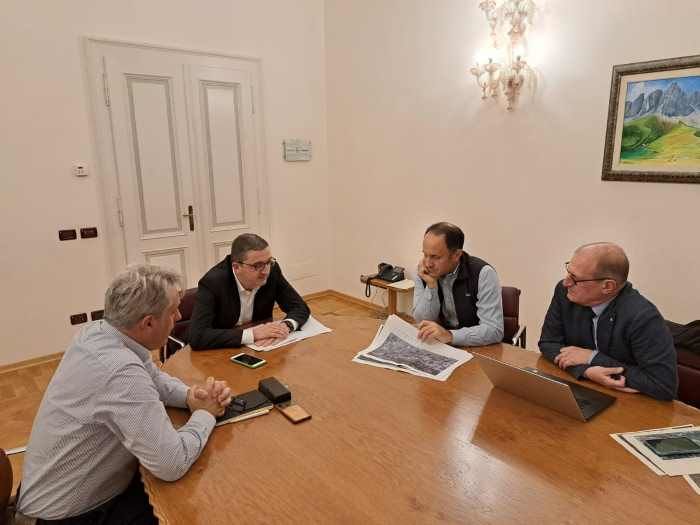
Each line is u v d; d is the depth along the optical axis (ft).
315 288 15.71
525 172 10.08
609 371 4.66
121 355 3.71
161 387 4.36
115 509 3.96
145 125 11.73
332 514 3.02
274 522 2.97
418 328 6.00
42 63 10.19
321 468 3.48
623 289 5.02
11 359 10.61
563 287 5.50
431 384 4.79
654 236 8.36
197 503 3.15
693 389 5.06
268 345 5.89
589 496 3.13
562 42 9.05
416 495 3.18
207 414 4.02
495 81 10.11
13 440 7.75
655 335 4.59
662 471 3.36
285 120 14.14
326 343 5.92
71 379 3.68
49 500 3.74
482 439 3.80
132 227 11.90
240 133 13.32
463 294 6.49
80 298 11.32
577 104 9.02
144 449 3.38
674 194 8.02
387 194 13.47
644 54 8.03
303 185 14.87
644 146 8.22
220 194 13.21
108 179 11.39
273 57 13.58
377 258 14.19
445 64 11.31
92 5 10.62
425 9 11.54
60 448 3.68
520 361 5.32
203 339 5.82
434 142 11.90
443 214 12.00
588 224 9.21
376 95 13.20
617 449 3.63
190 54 12.12
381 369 5.15
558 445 3.70
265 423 4.10
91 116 10.94
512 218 10.50
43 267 10.76
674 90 7.75
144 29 11.39
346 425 4.05
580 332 5.32
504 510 3.02
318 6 14.24
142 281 3.91
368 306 14.71
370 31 13.02
